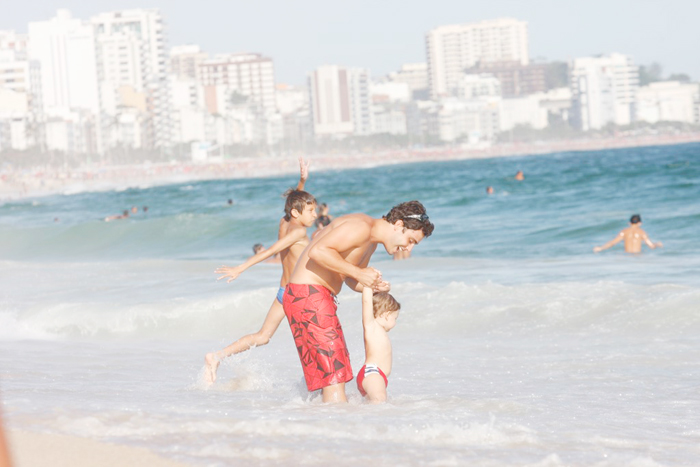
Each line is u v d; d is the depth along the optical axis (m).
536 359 16.75
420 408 11.48
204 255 50.12
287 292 12.49
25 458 8.23
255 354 18.58
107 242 59.50
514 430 9.91
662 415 11.52
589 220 54.25
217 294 26.09
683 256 35.00
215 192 151.50
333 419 10.33
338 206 89.88
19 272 35.81
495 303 22.52
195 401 12.08
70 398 11.97
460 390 13.84
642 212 57.12
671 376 14.62
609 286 23.30
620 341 18.14
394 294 25.03
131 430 9.38
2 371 15.63
